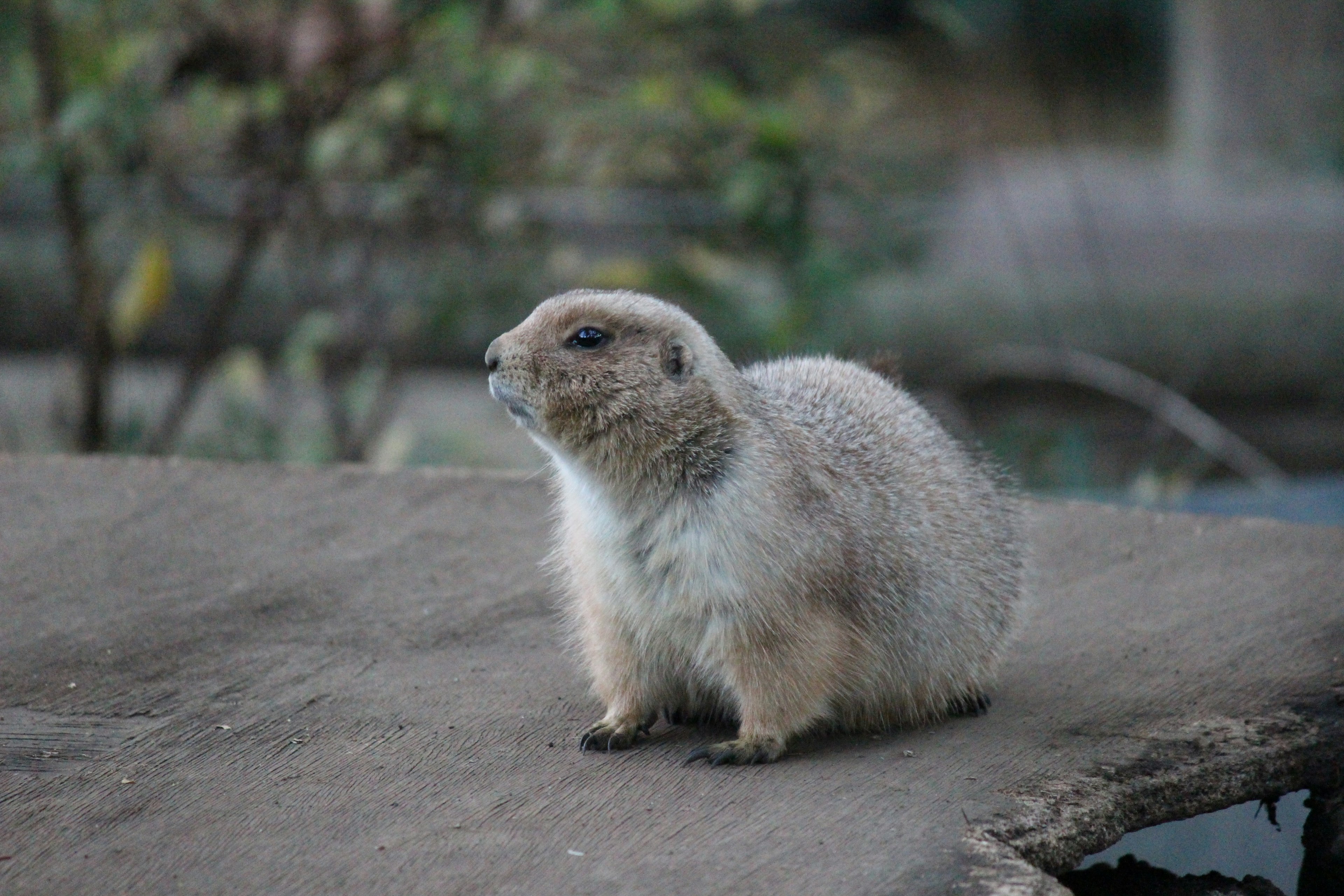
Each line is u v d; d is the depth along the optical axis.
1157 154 34.81
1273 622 9.09
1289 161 27.53
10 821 6.58
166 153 16.02
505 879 6.06
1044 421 22.03
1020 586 8.69
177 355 22.00
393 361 17.56
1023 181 29.59
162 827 6.54
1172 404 18.75
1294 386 23.45
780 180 15.02
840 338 15.73
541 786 6.99
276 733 7.59
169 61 15.13
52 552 9.98
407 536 10.53
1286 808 7.98
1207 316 23.91
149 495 11.14
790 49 16.47
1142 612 9.40
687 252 15.88
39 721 7.68
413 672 8.45
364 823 6.58
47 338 23.00
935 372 23.50
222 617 9.11
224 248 21.47
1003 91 40.00
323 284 17.81
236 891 5.98
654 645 7.49
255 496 11.21
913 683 7.88
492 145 15.48
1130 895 7.19
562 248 16.62
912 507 7.97
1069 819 6.75
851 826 6.52
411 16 14.88
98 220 17.38
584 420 7.25
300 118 15.62
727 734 7.78
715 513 7.17
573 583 7.95
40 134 14.94
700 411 7.23
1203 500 14.53
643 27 15.81
